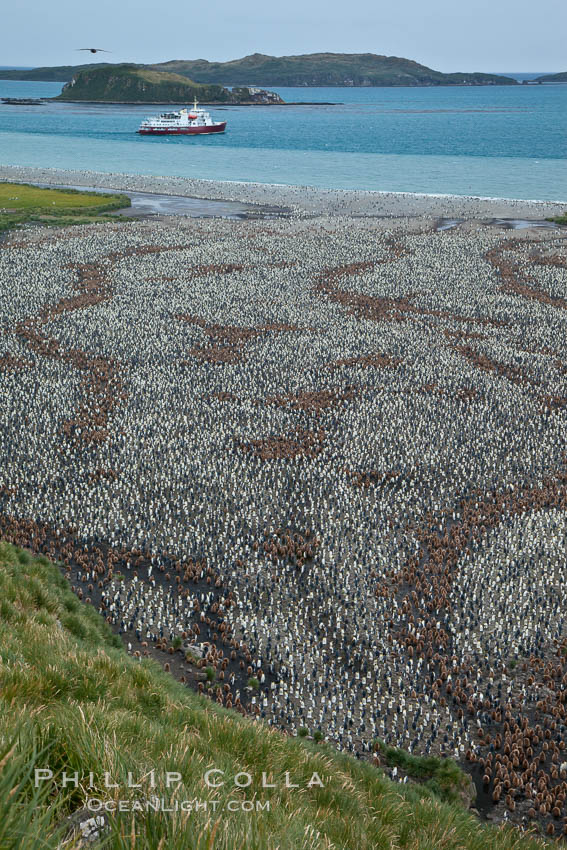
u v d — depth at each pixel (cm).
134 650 3162
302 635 3366
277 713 2833
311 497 4644
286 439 5512
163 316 8388
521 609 3562
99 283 9600
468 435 5625
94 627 2608
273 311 8650
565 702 2942
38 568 3002
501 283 9875
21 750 739
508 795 2417
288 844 741
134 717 1231
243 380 6644
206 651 3181
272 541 4175
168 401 6153
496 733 2769
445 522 4438
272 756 1399
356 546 4131
